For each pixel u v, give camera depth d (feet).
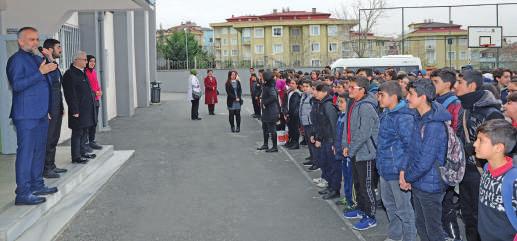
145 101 80.59
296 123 38.65
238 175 30.40
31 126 21.13
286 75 48.62
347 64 66.59
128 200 24.89
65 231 20.25
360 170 19.71
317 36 206.90
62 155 32.55
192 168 32.55
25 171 21.33
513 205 11.39
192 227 20.70
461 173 14.76
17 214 20.16
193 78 60.75
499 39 87.04
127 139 45.21
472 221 17.40
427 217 15.16
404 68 66.33
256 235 19.63
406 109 16.38
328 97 23.98
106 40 60.18
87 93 29.94
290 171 31.35
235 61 144.66
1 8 33.86
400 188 16.38
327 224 20.86
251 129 51.70
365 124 19.24
